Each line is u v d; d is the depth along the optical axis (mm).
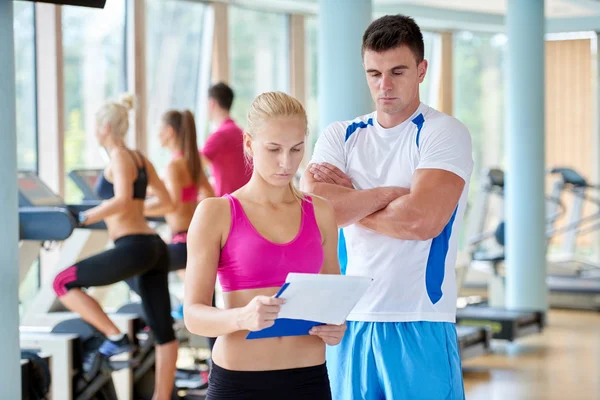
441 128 3182
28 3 7812
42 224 5152
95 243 6445
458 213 3209
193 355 7395
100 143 5590
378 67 3135
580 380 7133
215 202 2553
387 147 3262
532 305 9750
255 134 2512
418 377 3109
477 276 12477
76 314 6141
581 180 11648
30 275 7852
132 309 6281
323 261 2680
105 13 8781
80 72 8539
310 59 11531
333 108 5570
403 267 3139
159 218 6664
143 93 9117
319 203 2713
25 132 7922
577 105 13766
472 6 11938
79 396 5387
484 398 6492
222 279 2584
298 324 2467
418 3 11695
